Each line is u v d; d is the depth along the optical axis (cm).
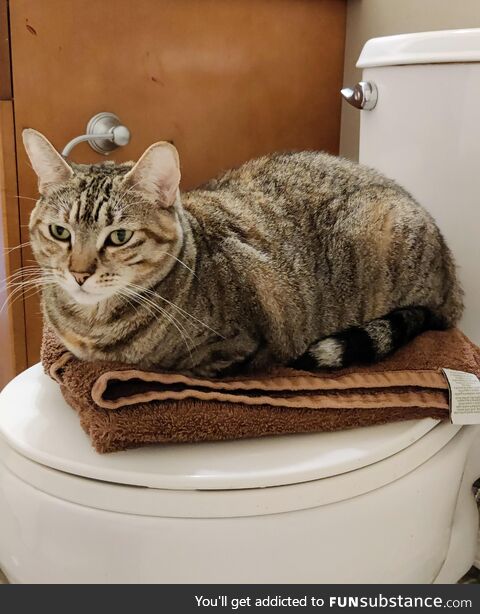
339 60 157
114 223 88
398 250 110
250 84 146
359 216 111
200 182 144
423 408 93
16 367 132
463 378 97
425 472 91
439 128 115
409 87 117
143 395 86
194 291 95
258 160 121
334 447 86
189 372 95
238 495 78
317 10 151
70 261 88
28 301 129
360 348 100
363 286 111
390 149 123
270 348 101
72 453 83
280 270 105
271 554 80
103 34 125
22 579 88
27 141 90
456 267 119
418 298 112
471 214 116
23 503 84
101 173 93
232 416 86
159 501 78
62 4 120
